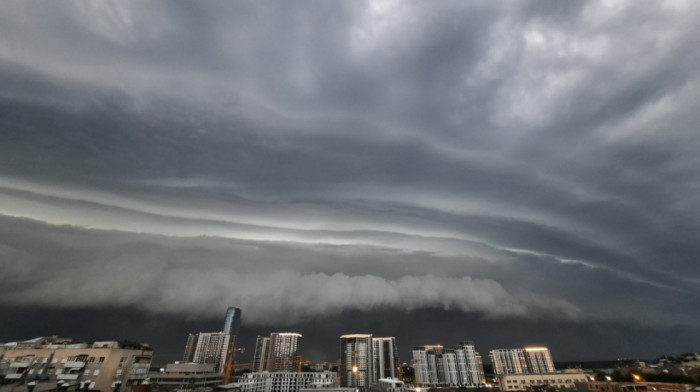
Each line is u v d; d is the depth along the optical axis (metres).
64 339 131.25
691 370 185.75
